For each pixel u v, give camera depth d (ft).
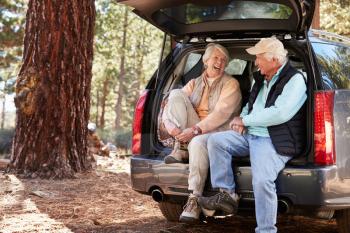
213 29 14.78
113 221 16.53
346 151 12.82
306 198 12.28
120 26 100.63
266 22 14.03
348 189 12.82
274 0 13.10
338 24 49.03
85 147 25.39
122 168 27.81
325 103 12.55
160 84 15.08
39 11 24.06
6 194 20.13
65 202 19.04
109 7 96.22
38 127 23.95
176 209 15.94
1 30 78.02
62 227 15.52
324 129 12.44
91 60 25.46
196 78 15.12
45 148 23.91
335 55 14.42
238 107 14.38
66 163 24.03
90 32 25.17
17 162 24.13
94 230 15.25
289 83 12.67
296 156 12.66
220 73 14.57
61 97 24.07
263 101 13.10
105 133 59.00
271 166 12.33
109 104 173.88
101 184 22.57
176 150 13.73
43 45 23.99
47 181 22.86
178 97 14.28
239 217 17.19
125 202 19.44
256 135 12.85
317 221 16.97
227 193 12.66
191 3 14.37
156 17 14.88
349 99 13.39
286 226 16.31
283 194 12.45
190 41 15.46
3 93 90.53
